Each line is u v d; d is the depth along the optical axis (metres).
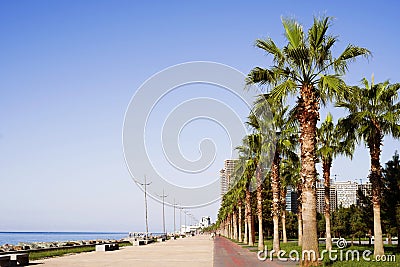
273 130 34.53
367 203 40.56
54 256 39.12
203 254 40.03
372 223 40.09
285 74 22.62
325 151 36.66
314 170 21.58
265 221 82.94
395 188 35.97
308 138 21.75
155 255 39.53
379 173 28.72
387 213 36.19
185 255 38.91
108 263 30.41
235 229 86.44
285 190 59.56
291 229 92.50
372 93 28.66
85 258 36.22
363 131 28.28
